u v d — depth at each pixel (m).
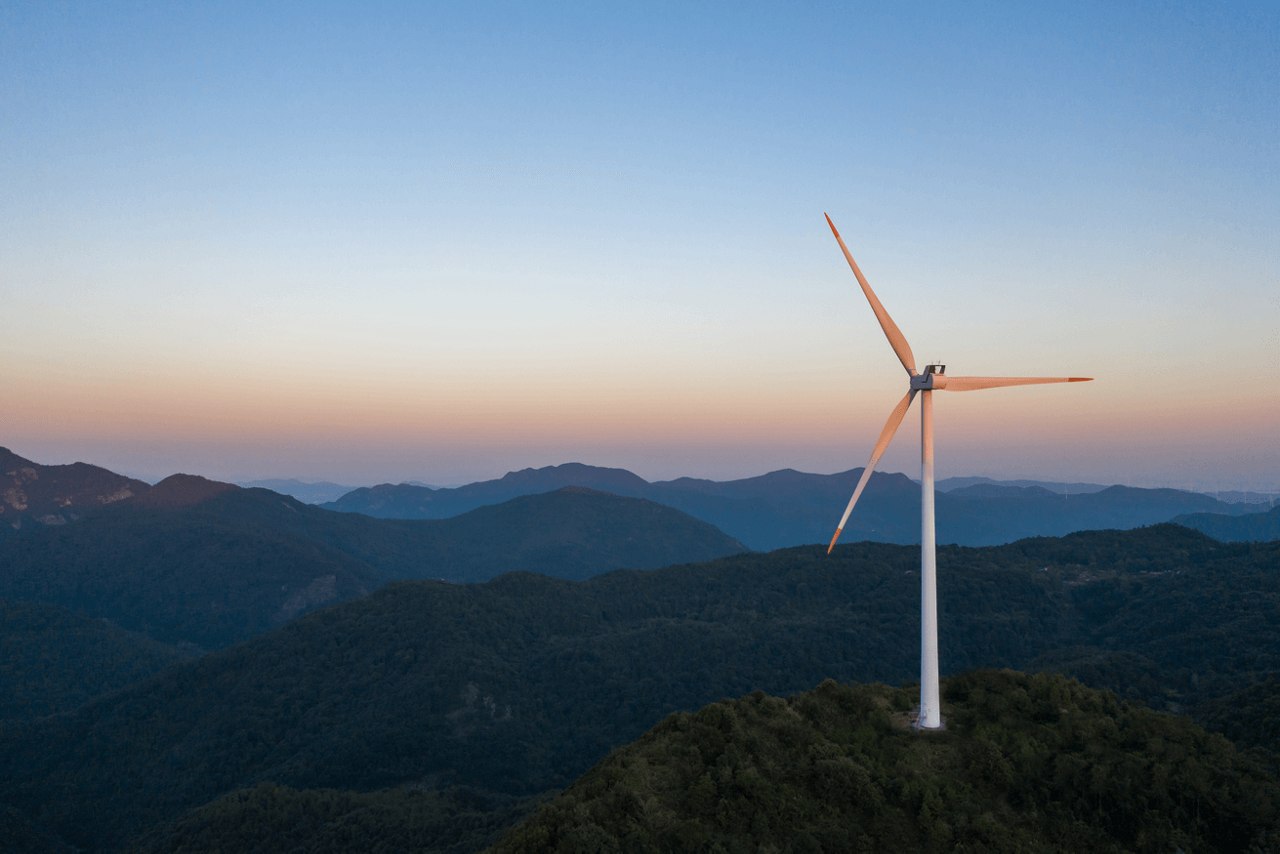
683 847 49.12
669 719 62.56
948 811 52.97
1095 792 54.69
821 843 50.22
